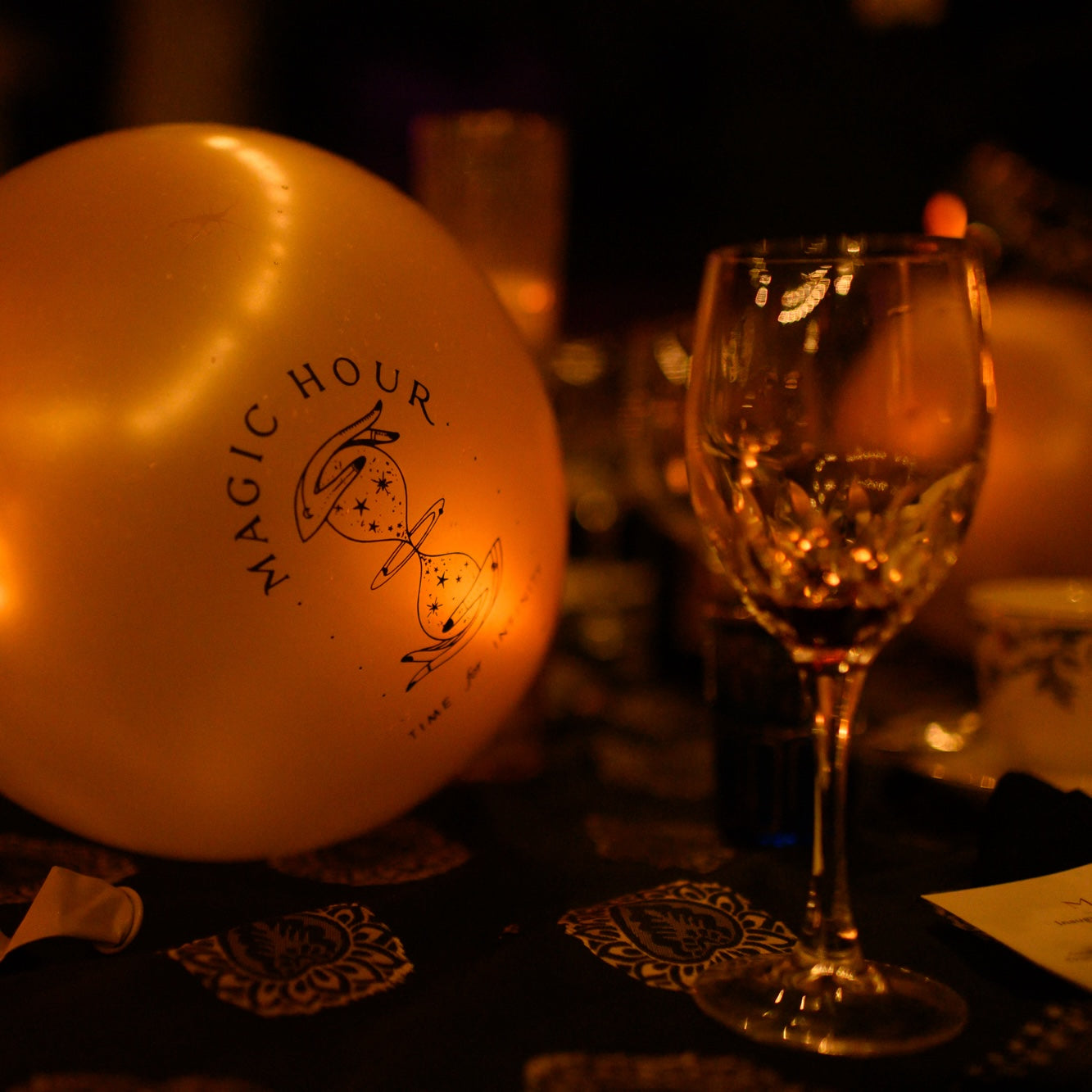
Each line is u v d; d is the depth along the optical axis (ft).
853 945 1.33
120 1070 1.12
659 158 6.30
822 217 5.62
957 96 4.78
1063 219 3.12
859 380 1.33
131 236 1.40
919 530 1.35
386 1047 1.18
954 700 2.63
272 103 7.11
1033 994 1.32
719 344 1.37
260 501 1.35
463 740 1.63
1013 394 2.53
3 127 7.27
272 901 1.55
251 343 1.36
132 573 1.34
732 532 1.37
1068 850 1.53
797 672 1.81
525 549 1.60
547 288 2.55
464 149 2.47
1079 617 1.88
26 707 1.41
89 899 1.41
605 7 6.22
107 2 7.27
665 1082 1.13
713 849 1.84
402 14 6.88
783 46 5.57
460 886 1.60
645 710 2.78
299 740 1.44
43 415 1.34
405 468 1.43
